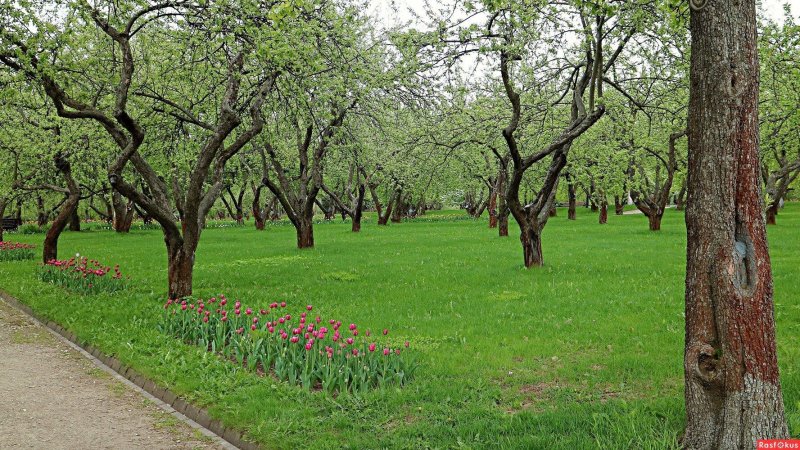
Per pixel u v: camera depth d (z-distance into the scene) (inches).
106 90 545.3
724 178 176.2
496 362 301.0
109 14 461.1
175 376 291.0
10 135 780.6
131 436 238.1
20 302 511.8
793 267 581.6
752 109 175.9
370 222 1889.8
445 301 467.5
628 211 2225.6
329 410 239.9
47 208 1712.6
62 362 345.4
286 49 448.8
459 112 719.7
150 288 566.3
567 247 853.2
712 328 180.5
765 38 581.9
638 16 489.1
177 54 539.2
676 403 232.2
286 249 934.4
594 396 250.2
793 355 296.7
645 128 992.2
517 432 214.4
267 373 290.2
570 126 621.3
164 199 514.3
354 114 845.2
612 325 372.2
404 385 269.1
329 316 419.8
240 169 1175.6
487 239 1061.1
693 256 184.4
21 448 224.5
